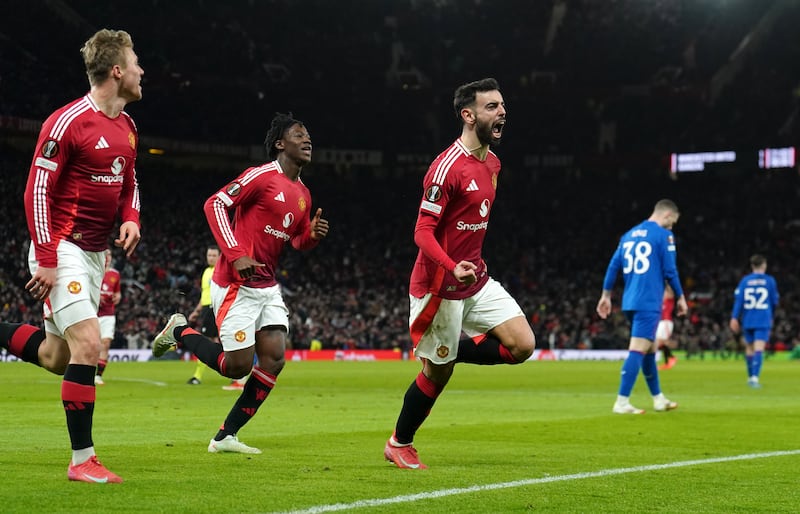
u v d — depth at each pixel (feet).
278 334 45.37
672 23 331.77
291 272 270.05
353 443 49.34
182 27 280.72
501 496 32.17
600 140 337.93
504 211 326.24
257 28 305.53
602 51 328.90
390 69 330.34
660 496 32.78
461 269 37.11
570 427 59.88
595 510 29.84
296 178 47.03
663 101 328.08
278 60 307.99
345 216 306.35
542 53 330.13
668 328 118.52
